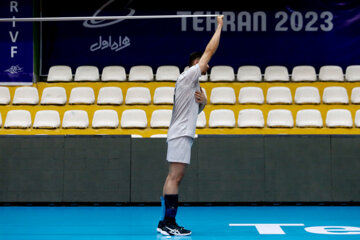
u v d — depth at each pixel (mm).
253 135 11516
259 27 18656
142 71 17891
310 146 11484
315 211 10648
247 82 17344
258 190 11438
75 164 11492
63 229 8555
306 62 18625
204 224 9086
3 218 9773
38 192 11477
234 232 8266
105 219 9641
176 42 18719
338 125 15555
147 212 10562
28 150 11523
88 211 10711
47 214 10297
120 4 18672
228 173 11469
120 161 11516
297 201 11422
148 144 11547
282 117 15664
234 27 18672
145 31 18703
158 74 17812
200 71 7945
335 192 11422
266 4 18656
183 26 18719
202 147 11492
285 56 18656
